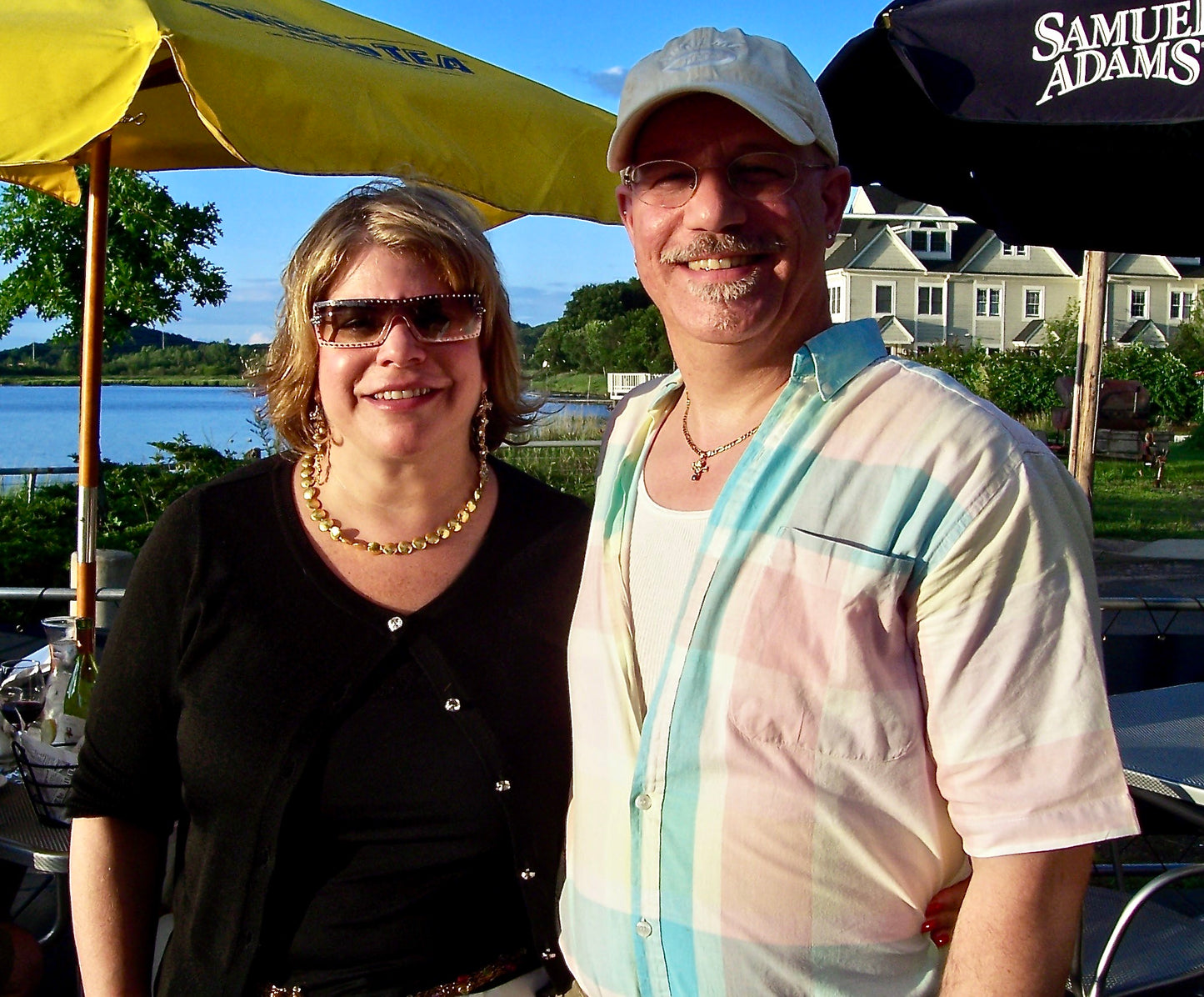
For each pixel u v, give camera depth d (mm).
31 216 10453
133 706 1705
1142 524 11719
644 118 1614
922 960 1400
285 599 1678
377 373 1664
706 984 1409
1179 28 2623
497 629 1717
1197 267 45344
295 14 3078
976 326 44000
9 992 2330
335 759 1635
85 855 1744
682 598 1511
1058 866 1259
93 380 3254
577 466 10242
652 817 1455
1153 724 2727
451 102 2936
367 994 1639
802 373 1471
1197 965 2225
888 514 1343
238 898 1628
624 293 66688
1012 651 1274
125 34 2312
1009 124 3193
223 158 4031
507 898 1730
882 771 1337
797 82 1560
